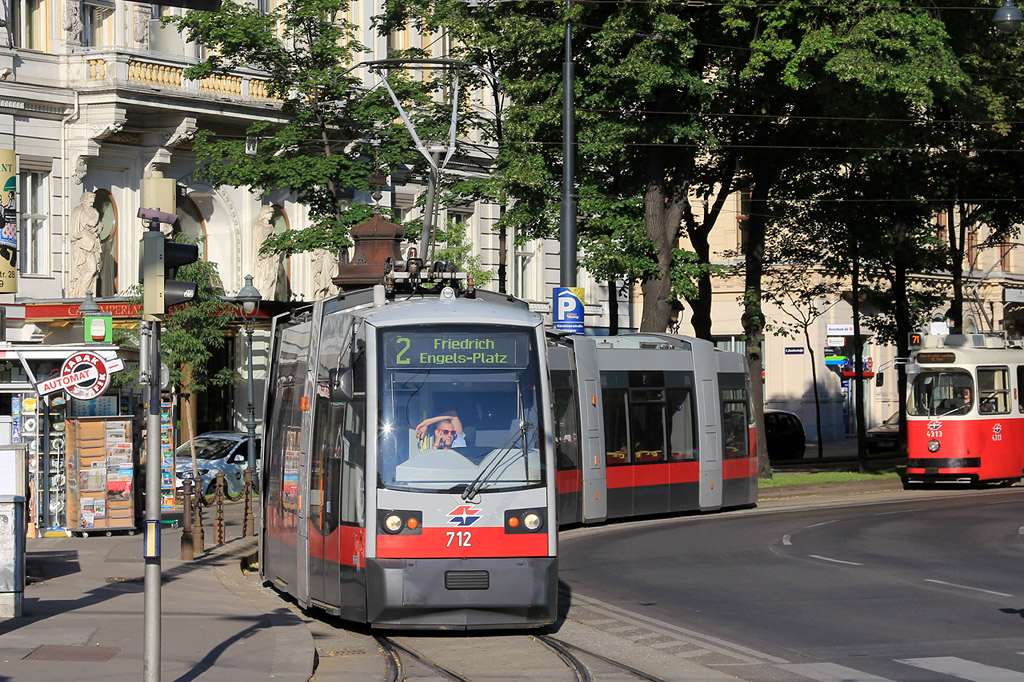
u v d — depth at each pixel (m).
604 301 57.69
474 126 37.50
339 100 36.12
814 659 12.37
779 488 34.38
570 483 26.28
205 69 35.34
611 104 31.92
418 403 14.15
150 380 10.33
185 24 34.34
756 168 37.16
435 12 34.81
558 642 13.68
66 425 24.06
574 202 28.89
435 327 14.38
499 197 33.53
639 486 28.22
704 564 20.14
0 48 36.22
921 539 23.45
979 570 19.09
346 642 13.80
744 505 31.66
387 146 35.69
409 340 14.30
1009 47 35.47
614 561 20.78
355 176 35.09
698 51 33.28
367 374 14.18
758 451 36.81
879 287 47.12
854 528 25.55
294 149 36.31
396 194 46.47
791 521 27.33
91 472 23.86
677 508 29.22
